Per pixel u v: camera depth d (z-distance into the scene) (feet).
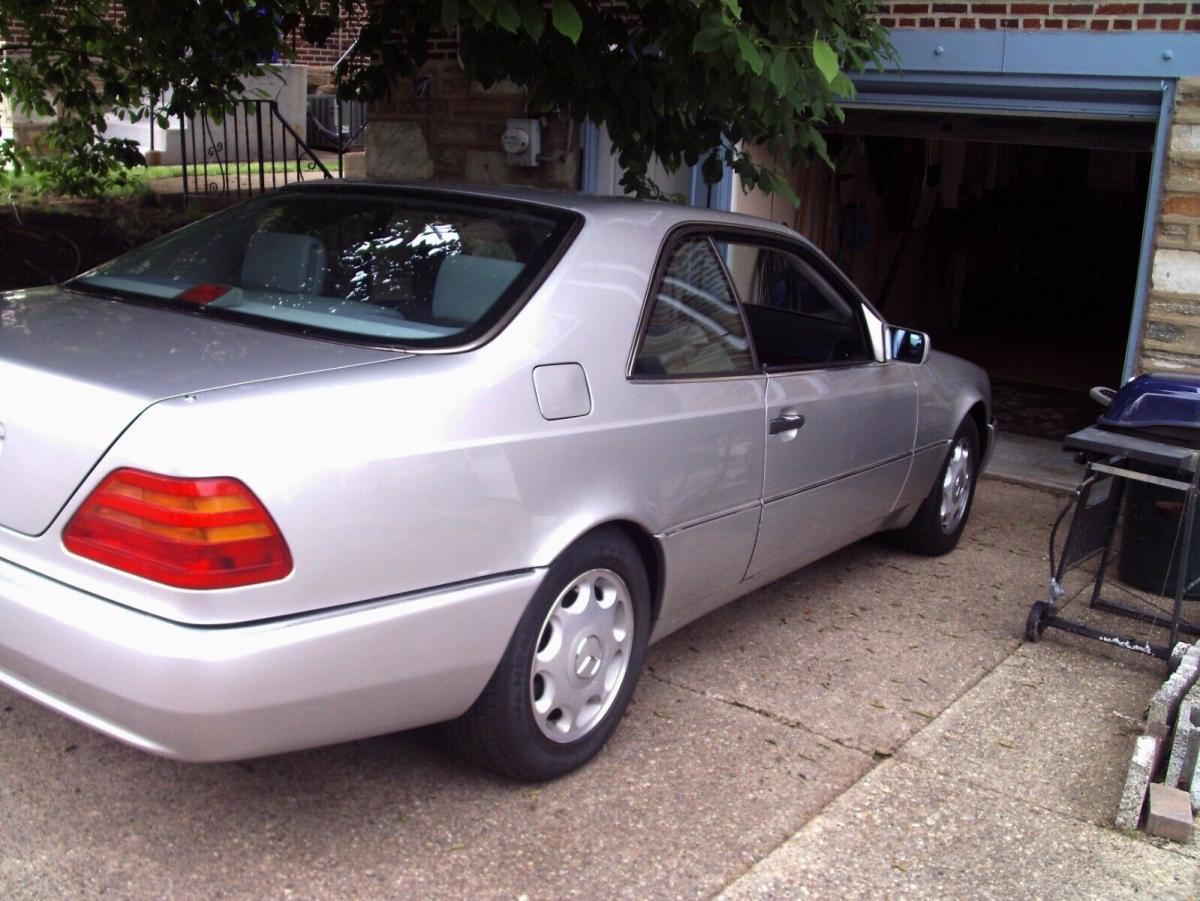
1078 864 11.25
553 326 11.51
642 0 19.34
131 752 12.04
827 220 33.94
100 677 9.09
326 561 9.42
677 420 12.59
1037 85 24.29
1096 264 47.21
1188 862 11.39
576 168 29.19
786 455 14.56
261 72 26.55
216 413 9.15
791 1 17.38
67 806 11.07
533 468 10.88
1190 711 13.08
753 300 15.53
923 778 12.64
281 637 9.21
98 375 9.71
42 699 9.66
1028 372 37.65
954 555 20.34
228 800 11.35
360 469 9.60
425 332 11.17
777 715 13.87
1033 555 20.57
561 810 11.56
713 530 13.51
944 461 19.29
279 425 9.33
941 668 15.56
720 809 11.76
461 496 10.27
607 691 12.41
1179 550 18.22
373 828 11.07
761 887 10.54
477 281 11.72
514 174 29.76
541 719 11.57
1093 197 46.68
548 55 19.77
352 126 53.01
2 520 9.77
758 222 15.40
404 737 12.73
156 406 9.14
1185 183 22.63
